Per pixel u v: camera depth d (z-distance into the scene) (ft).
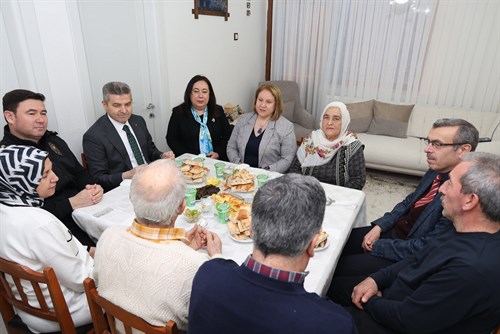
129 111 7.44
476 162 3.46
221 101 13.94
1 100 6.72
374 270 5.11
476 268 3.12
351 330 2.29
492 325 3.35
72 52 7.79
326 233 4.45
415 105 13.85
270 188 2.59
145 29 9.73
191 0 10.88
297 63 16.03
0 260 3.52
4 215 3.68
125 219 4.97
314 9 14.83
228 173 6.44
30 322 4.05
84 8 7.93
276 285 2.39
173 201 3.10
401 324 3.60
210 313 2.46
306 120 14.83
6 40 6.63
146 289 2.91
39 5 6.90
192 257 3.02
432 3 12.73
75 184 6.63
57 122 7.77
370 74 14.60
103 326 3.47
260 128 8.37
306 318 2.26
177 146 9.06
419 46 13.41
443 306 3.28
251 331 2.30
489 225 3.38
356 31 14.26
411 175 12.67
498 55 12.35
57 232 3.73
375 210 10.33
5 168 3.87
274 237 2.40
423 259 3.90
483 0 11.98
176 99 11.23
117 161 7.52
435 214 4.75
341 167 6.95
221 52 13.16
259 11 15.33
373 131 13.38
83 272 4.01
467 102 13.30
